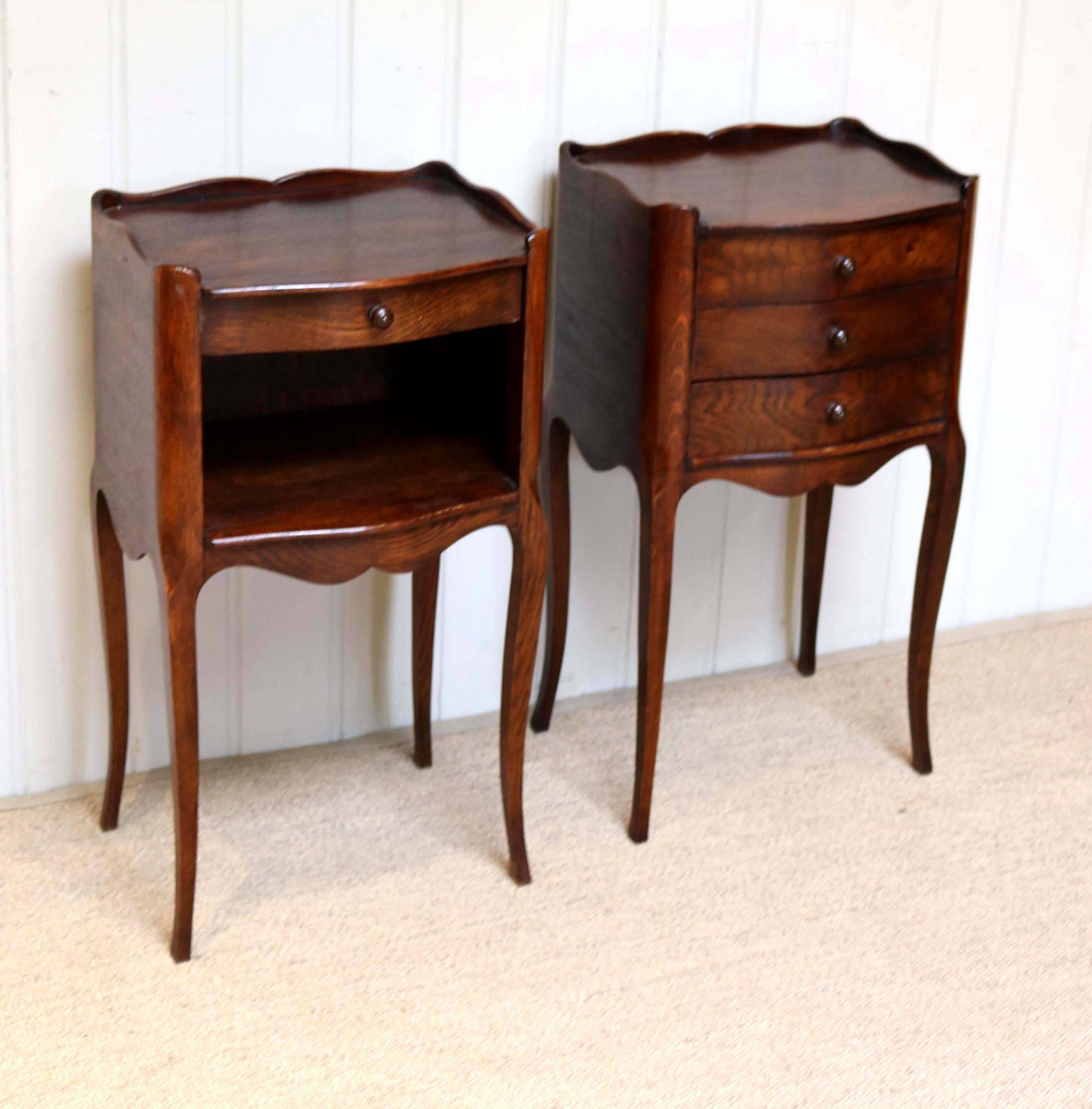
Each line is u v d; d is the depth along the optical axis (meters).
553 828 2.14
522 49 2.16
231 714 2.26
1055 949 1.92
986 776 2.31
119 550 1.98
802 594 2.58
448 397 2.08
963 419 2.68
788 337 1.96
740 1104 1.65
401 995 1.80
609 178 1.98
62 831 2.09
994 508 2.77
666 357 1.91
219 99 2.01
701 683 2.58
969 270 2.09
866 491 2.63
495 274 1.78
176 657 1.74
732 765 2.31
